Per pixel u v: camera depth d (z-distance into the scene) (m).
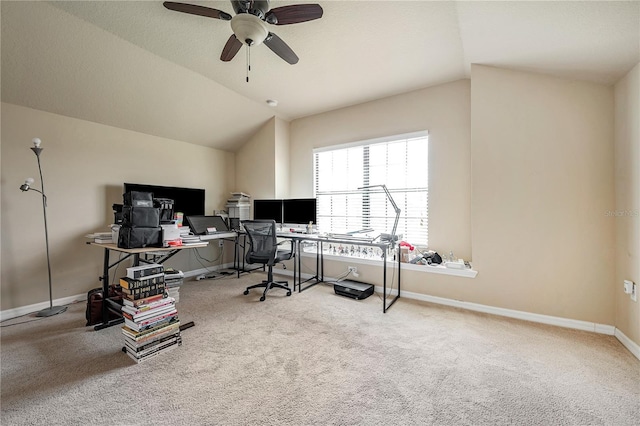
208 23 2.16
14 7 1.93
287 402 1.43
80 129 3.01
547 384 1.56
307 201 3.70
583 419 1.31
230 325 2.36
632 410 1.37
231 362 1.80
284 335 2.18
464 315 2.55
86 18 2.10
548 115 2.33
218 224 4.02
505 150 2.50
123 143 3.36
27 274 2.67
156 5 1.97
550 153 2.33
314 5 1.61
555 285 2.33
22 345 2.03
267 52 2.55
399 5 1.90
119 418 1.32
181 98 3.22
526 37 1.91
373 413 1.35
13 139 2.58
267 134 4.21
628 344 1.93
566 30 1.70
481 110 2.59
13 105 2.57
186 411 1.37
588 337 2.11
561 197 2.29
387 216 3.48
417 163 3.27
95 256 3.12
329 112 3.96
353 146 3.71
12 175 2.58
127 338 1.88
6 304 2.55
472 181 2.64
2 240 2.54
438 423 1.29
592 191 2.19
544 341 2.05
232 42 1.94
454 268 2.75
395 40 2.30
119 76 2.70
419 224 3.28
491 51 2.26
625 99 1.96
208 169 4.33
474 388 1.54
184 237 2.49
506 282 2.52
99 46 2.36
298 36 2.27
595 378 1.61
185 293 3.24
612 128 2.12
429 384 1.57
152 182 3.65
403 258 3.11
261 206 4.08
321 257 3.77
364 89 3.26
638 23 1.47
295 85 3.17
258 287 3.45
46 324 2.41
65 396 1.47
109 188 3.24
